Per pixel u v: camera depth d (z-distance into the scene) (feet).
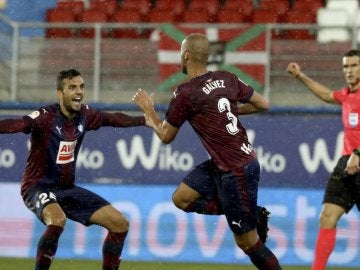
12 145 145.38
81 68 159.74
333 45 153.99
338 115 143.95
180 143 143.02
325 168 140.26
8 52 162.09
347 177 98.99
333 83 153.58
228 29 152.05
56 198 92.43
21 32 175.22
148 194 134.51
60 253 133.28
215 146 85.97
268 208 131.95
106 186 135.95
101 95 157.99
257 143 141.90
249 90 88.28
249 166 85.51
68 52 160.66
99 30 154.81
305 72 154.20
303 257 129.90
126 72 158.20
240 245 87.45
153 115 87.40
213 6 178.40
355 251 128.47
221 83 86.69
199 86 85.87
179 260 131.34
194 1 179.63
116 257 92.99
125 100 157.58
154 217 133.28
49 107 92.73
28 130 91.20
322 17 170.60
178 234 132.26
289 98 152.05
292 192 132.16
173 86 154.30
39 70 159.74
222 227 131.13
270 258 86.74
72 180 93.91
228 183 85.40
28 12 180.86
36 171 93.04
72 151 93.20
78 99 91.45
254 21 172.86
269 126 142.00
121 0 183.21
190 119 86.89
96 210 92.68
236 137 85.87
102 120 95.30
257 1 179.42
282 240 130.93
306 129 141.18
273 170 141.28
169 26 153.99
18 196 137.69
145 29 172.35
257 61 150.82
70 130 92.58
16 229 136.36
